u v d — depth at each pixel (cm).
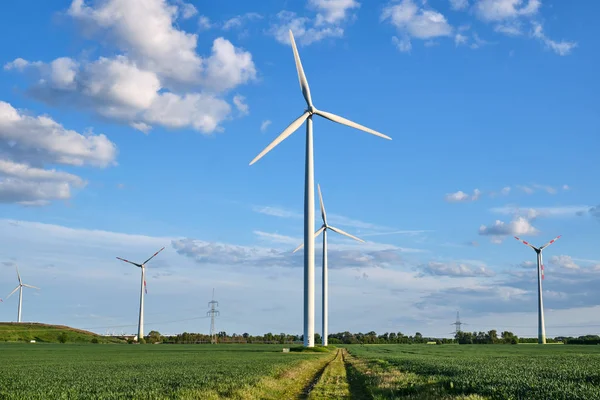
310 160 7675
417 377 3064
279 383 2973
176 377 3312
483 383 2611
